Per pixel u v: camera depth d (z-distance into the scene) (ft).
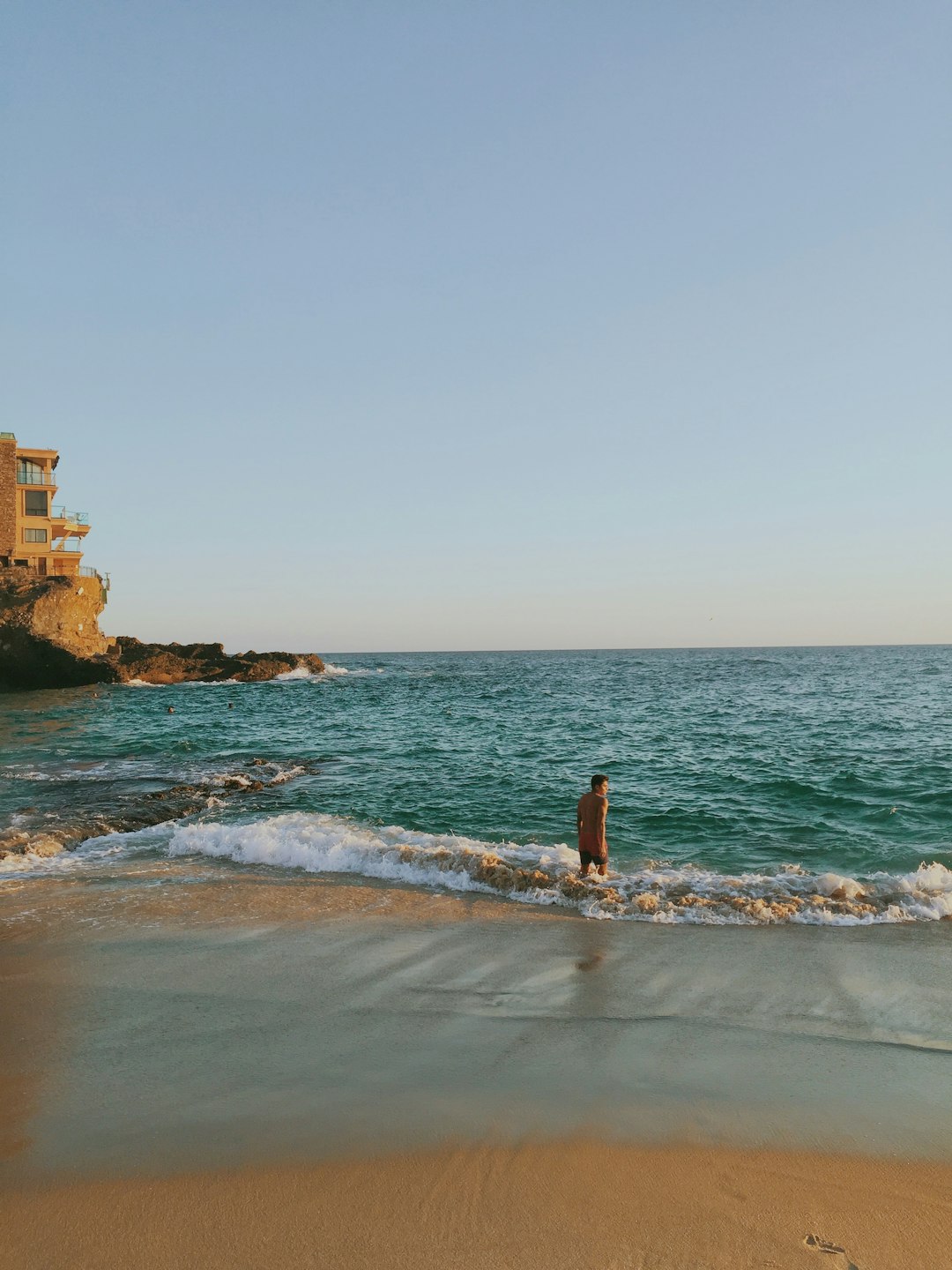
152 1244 11.89
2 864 36.83
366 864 35.73
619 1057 17.78
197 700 163.94
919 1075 16.99
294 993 21.47
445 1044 18.37
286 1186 13.21
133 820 46.24
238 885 32.99
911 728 95.66
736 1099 15.98
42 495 216.33
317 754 77.56
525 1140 14.52
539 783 60.08
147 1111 15.49
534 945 25.49
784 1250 11.87
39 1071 17.16
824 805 50.88
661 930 27.35
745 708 129.90
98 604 221.46
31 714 126.62
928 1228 12.35
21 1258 11.57
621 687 202.49
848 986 22.07
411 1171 13.62
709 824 45.98
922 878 32.68
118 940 25.93
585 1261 11.61
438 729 101.96
